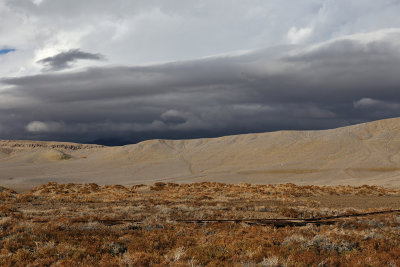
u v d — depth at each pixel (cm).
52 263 895
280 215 1953
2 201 2570
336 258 923
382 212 1991
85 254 958
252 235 1240
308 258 906
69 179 7581
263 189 3856
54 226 1300
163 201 2652
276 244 1102
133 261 896
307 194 3366
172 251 1006
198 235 1254
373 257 934
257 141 11494
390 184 5072
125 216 1819
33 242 1053
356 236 1181
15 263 884
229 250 1009
